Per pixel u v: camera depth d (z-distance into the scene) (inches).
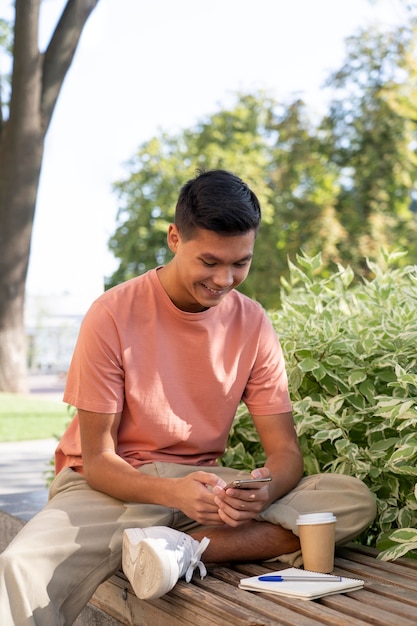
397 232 681.6
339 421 99.6
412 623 64.9
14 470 198.1
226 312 90.9
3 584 73.0
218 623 68.6
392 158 679.1
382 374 102.3
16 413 364.8
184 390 88.4
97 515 81.6
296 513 83.7
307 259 126.1
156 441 87.7
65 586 76.8
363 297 120.7
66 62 445.1
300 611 68.6
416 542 84.3
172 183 830.5
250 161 762.2
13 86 440.8
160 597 77.3
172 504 79.9
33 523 79.6
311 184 707.4
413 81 680.4
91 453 84.4
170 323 87.7
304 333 108.3
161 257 844.0
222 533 82.7
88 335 85.2
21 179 459.8
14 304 482.3
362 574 80.0
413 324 105.5
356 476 98.2
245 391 93.4
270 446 91.0
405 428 98.3
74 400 84.7
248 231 78.4
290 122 700.0
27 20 421.1
